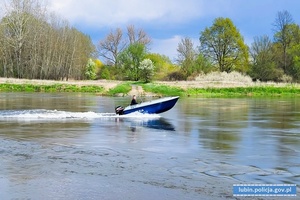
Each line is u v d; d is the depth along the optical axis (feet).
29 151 53.52
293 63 316.40
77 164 46.42
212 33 318.65
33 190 37.45
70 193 36.68
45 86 243.81
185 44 322.96
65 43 339.77
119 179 40.60
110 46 401.90
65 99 166.20
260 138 65.51
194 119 94.17
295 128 78.07
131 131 73.10
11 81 259.60
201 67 315.99
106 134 69.21
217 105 140.56
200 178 40.91
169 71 343.87
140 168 44.68
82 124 83.20
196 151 54.03
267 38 326.85
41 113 102.63
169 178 40.88
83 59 378.12
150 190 37.32
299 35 328.08
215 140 63.31
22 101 152.35
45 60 319.68
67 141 61.57
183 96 202.28
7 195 36.17
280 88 232.12
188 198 35.27
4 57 309.63
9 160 48.26
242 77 282.97
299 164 46.70
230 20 317.01
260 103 152.05
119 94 195.21
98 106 131.54
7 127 77.66
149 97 185.26
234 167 45.14
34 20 316.19
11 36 312.29
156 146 57.77
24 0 307.99
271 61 318.04
